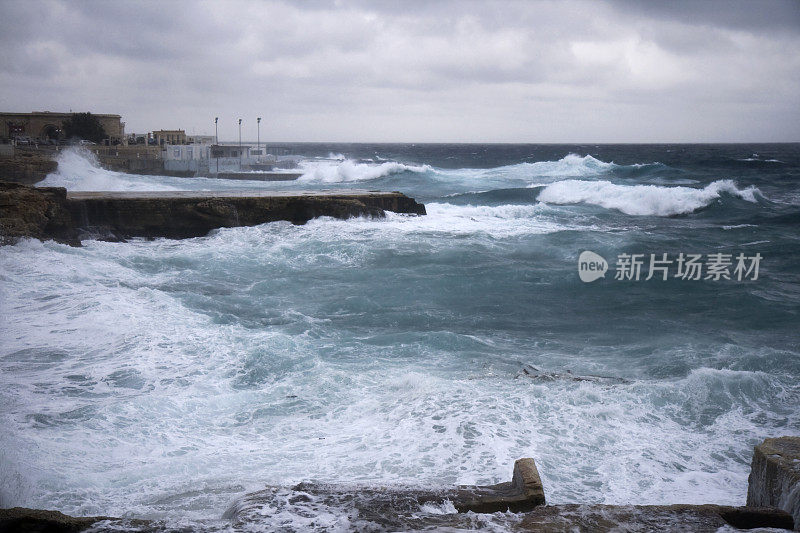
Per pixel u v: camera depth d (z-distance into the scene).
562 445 6.50
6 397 7.73
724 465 6.20
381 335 10.83
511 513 3.46
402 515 3.43
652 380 8.66
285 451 6.41
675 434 6.92
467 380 8.52
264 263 17.28
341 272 16.25
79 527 3.24
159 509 5.04
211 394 8.09
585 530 3.19
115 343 10.05
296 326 11.46
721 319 12.26
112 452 6.33
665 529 3.20
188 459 6.17
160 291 13.56
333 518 3.37
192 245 20.05
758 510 3.42
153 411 7.44
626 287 14.88
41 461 5.92
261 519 3.35
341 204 23.78
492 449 6.33
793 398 7.98
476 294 14.16
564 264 17.20
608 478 5.81
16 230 18.05
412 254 18.23
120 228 21.27
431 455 6.22
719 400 7.88
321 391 8.18
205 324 11.26
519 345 10.55
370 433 6.84
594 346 10.50
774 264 17.73
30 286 13.85
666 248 19.89
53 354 9.52
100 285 14.42
